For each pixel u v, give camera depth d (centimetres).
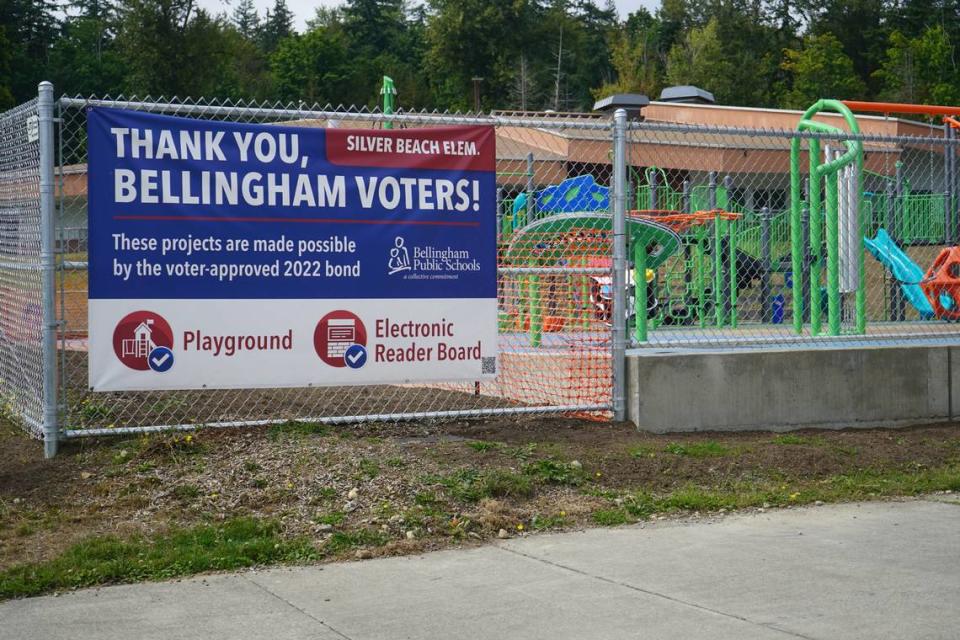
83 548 566
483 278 835
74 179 948
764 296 1534
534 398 951
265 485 680
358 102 7581
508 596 505
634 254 1114
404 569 556
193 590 518
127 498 654
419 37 9825
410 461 732
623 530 639
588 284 1083
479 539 616
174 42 6325
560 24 7681
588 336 1055
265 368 777
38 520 621
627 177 1064
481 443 787
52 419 731
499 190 1365
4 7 7088
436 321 822
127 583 531
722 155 2152
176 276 754
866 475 776
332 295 794
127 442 753
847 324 1398
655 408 862
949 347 976
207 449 742
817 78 6588
